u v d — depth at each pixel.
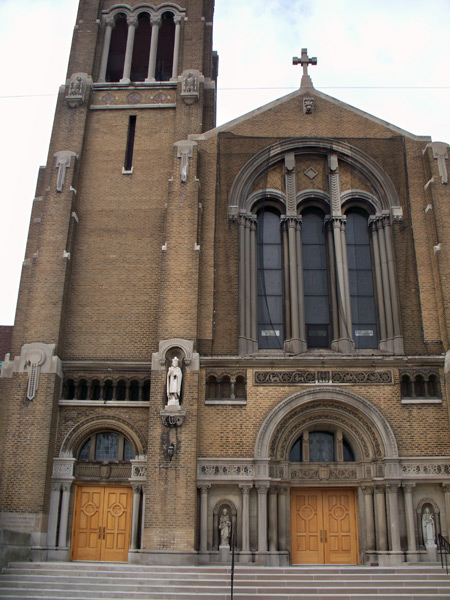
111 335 28.02
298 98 31.33
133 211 30.38
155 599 18.78
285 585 19.70
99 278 29.09
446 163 28.61
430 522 24.02
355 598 18.69
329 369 25.91
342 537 25.09
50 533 24.81
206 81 34.84
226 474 24.59
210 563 23.67
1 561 20.97
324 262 29.16
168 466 24.33
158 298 28.67
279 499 24.80
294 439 25.73
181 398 25.23
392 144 30.03
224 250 28.36
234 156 30.05
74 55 34.12
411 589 19.22
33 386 25.98
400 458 24.45
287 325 27.42
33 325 27.11
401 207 28.89
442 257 26.98
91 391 26.89
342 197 29.53
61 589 19.52
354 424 25.59
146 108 32.81
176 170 29.02
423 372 25.78
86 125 32.28
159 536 23.50
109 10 36.22
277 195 29.73
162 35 37.19
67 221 28.94
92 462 26.11
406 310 27.16
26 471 24.86
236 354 26.53
